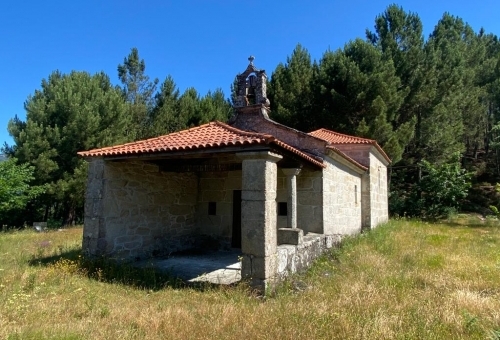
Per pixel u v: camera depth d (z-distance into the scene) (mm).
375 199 15992
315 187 10469
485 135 31500
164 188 10305
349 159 12188
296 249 7516
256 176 6316
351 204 13367
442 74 24953
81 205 21062
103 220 8289
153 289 6375
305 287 6359
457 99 24938
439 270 7422
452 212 21422
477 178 29109
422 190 22938
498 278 6742
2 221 20891
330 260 8695
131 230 9086
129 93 28891
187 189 11305
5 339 3645
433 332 4121
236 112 11906
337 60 21438
